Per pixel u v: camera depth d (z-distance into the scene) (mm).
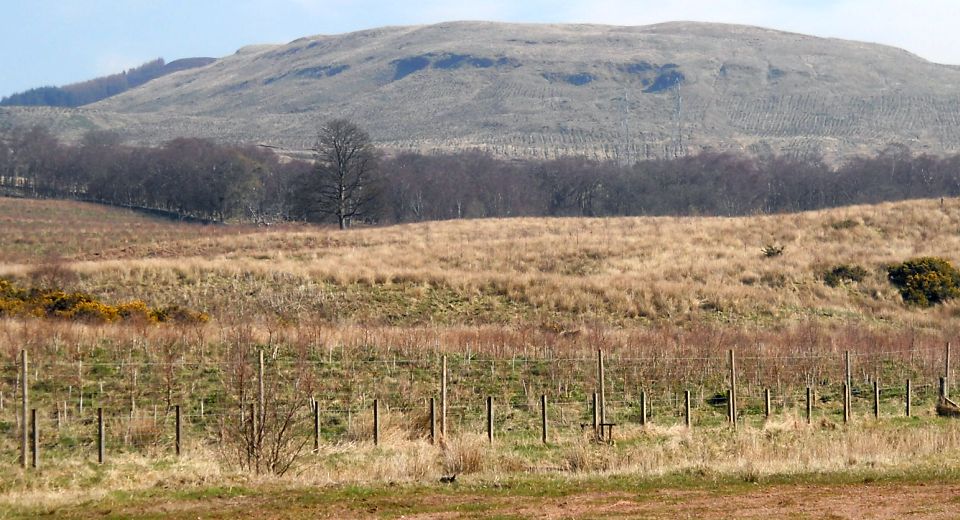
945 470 25016
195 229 121625
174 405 34938
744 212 161750
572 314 62500
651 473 24953
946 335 56375
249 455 25766
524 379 41344
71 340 43062
